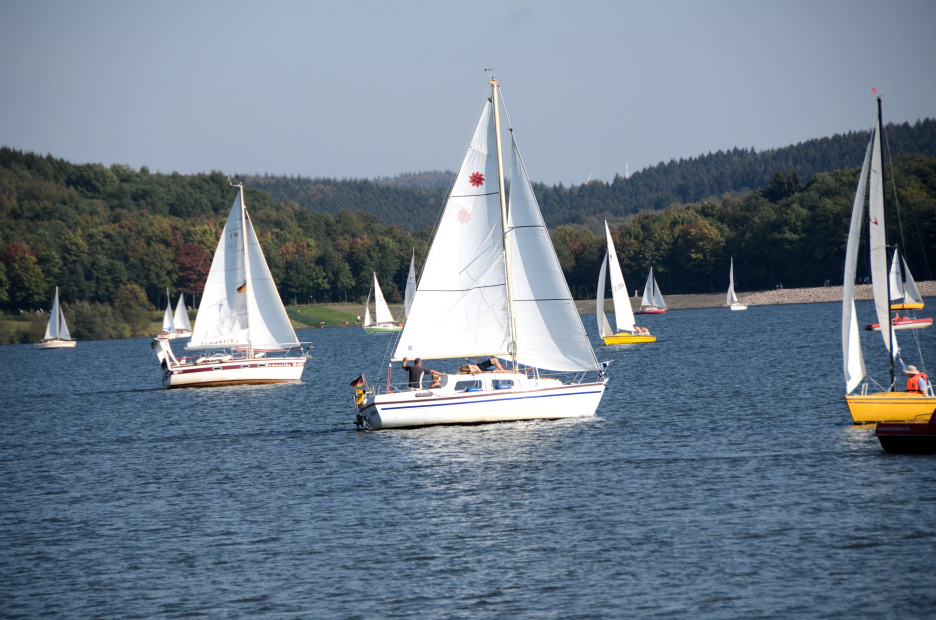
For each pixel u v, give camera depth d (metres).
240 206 183.12
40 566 63.62
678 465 84.50
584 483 79.31
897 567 56.50
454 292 109.00
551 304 110.50
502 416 109.50
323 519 71.94
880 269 97.94
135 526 72.62
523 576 57.84
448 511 72.44
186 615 54.22
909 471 77.44
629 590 55.12
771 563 58.16
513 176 110.25
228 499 80.00
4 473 97.50
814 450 88.19
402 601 54.88
